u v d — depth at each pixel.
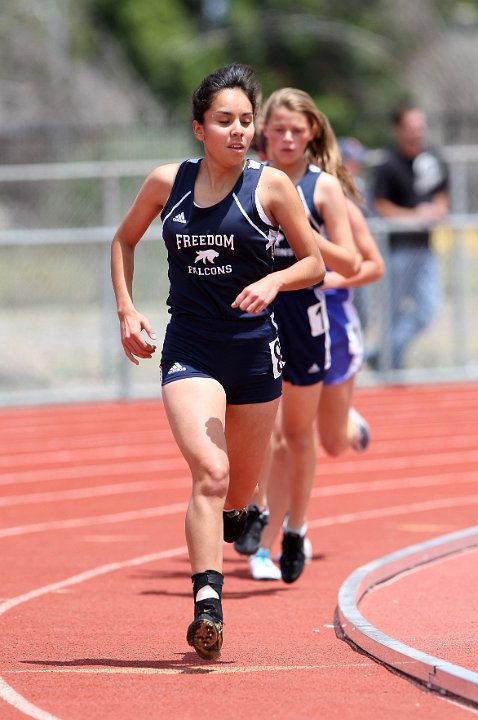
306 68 127.12
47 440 40.91
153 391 50.72
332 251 20.47
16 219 77.38
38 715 13.24
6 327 60.06
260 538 21.56
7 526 27.09
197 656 15.99
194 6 130.12
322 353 20.75
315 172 21.16
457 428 41.91
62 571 22.28
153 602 19.70
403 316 51.41
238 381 15.89
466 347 53.34
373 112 125.44
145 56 121.19
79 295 61.47
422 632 17.20
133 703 13.70
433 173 49.69
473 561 22.44
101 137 76.81
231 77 15.60
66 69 103.75
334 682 14.53
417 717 13.02
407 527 26.33
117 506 29.48
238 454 16.42
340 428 23.45
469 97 128.62
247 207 15.66
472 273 61.00
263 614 18.81
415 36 130.75
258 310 15.23
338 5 129.88
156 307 57.41
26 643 16.81
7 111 98.88
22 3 104.19
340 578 21.64
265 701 13.74
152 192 16.22
